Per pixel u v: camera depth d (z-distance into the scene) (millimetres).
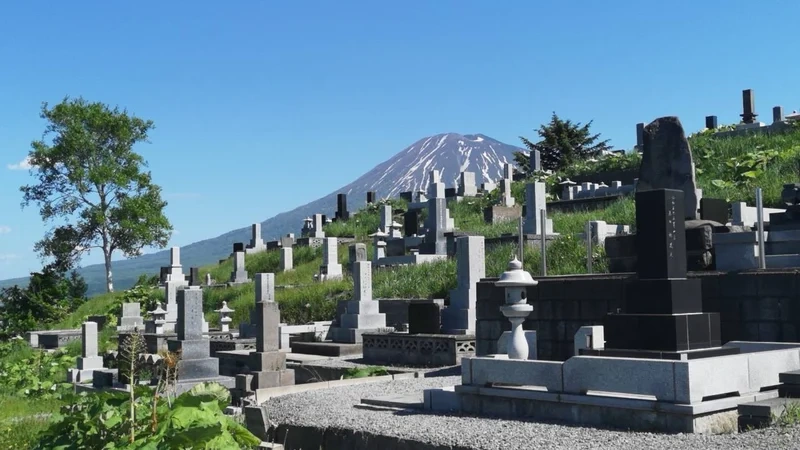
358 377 17766
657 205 11414
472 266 21281
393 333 21844
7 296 55969
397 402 12742
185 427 7879
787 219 17750
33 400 23359
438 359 20516
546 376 10773
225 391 10383
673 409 9352
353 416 12094
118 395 8711
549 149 83188
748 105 61219
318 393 14922
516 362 11133
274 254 52344
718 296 14383
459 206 53875
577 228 34500
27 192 62875
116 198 64688
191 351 19344
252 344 26359
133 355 8891
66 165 62688
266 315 19203
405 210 58031
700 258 15555
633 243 16562
